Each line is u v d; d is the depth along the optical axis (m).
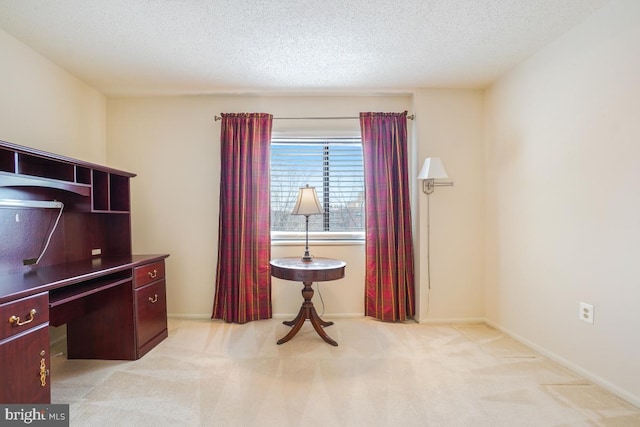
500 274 2.69
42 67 2.27
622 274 1.69
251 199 2.91
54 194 2.11
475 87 2.89
